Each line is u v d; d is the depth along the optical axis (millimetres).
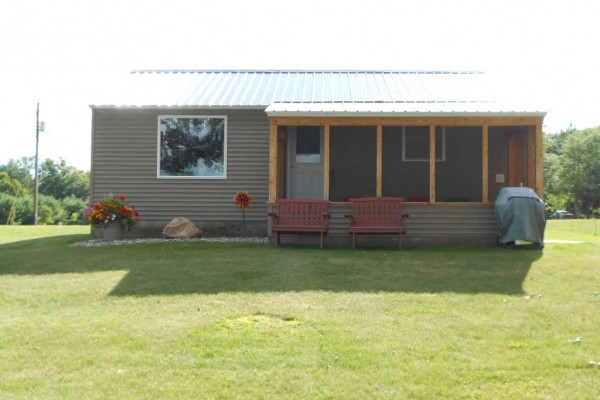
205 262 8945
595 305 6367
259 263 8844
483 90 14117
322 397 3869
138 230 13461
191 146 13500
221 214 13438
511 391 3971
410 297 6703
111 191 13523
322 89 14578
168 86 14828
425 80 15664
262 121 13430
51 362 4539
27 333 5301
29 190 64375
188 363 4500
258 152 13414
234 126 13430
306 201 11227
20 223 42594
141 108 13273
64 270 8641
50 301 6652
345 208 11422
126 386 4051
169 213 13461
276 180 11766
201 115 13445
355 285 7359
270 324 5625
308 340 5059
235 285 7363
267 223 13008
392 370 4336
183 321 5703
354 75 16469
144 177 13508
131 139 13523
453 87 14648
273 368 4387
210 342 5012
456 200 14781
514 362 4508
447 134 14914
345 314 5961
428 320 5719
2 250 11648
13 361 4566
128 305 6406
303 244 11422
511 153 14172
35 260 9625
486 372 4297
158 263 8945
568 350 4809
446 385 4066
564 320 5734
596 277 7902
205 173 13508
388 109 11430
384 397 3871
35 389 4012
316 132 14109
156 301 6574
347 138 15031
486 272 8234
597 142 64000
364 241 11312
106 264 9047
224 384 4082
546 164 70625
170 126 13523
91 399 3838
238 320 5770
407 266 8672
